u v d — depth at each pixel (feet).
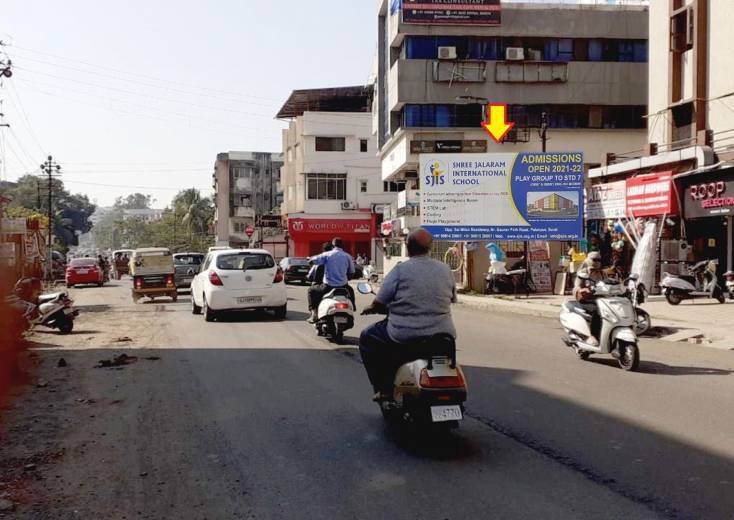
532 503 14.03
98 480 15.99
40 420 21.72
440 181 70.33
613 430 19.66
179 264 92.43
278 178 266.98
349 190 192.03
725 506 13.75
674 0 76.74
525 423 20.52
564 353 34.88
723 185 58.90
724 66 69.67
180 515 13.79
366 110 212.84
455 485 15.20
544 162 70.03
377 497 14.55
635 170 73.82
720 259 65.67
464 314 58.29
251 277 51.62
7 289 44.34
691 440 18.58
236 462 17.16
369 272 123.34
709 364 31.48
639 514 13.38
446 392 17.34
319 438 19.24
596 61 132.77
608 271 58.39
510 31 130.82
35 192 351.25
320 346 37.76
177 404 23.82
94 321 54.44
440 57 128.98
